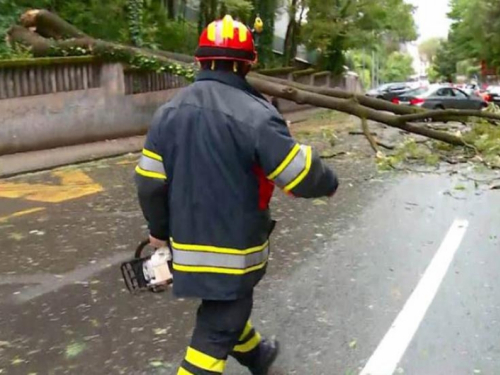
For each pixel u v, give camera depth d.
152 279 2.95
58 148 11.90
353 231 6.62
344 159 11.92
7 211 7.63
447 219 7.09
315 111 24.77
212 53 2.71
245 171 2.64
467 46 55.09
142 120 14.38
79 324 4.28
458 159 10.50
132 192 8.77
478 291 4.79
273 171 2.59
